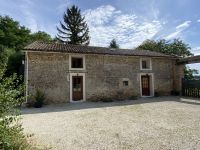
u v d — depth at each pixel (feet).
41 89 37.96
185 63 49.16
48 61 39.09
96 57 43.55
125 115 25.96
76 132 18.26
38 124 21.71
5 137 10.39
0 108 10.62
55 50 38.42
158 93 49.80
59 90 39.52
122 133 17.69
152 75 49.67
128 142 15.20
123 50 52.80
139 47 90.99
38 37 92.89
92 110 30.58
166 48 81.20
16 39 79.20
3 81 11.27
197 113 26.48
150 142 15.07
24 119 24.52
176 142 14.89
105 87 43.80
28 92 36.70
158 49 82.38
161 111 28.45
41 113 28.89
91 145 14.70
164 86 51.24
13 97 11.78
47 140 15.89
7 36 78.02
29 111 30.96
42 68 38.45
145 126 20.01
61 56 40.29
